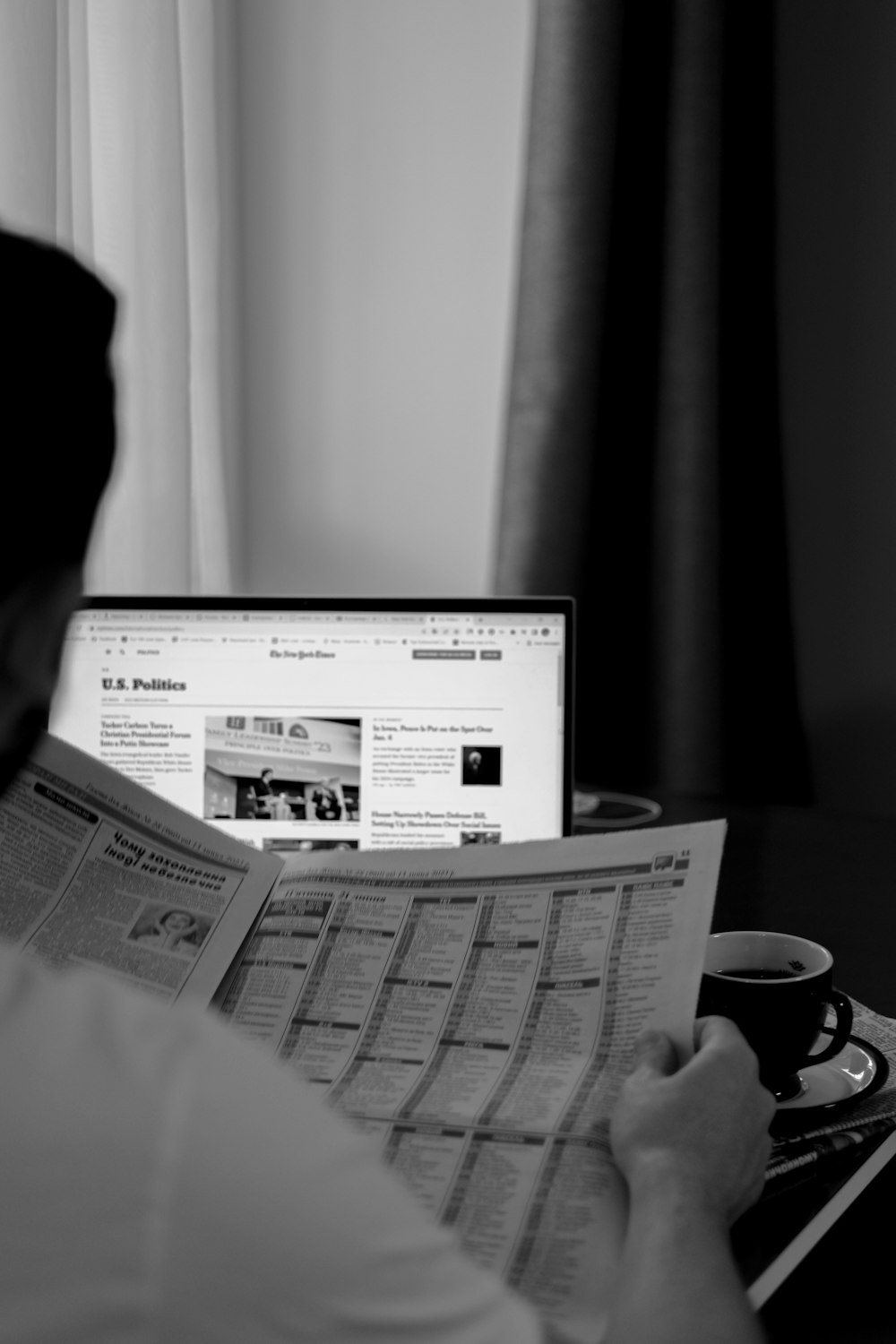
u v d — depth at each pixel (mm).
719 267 1917
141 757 1014
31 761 722
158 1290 299
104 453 368
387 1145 547
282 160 1977
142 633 1013
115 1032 345
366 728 1010
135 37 1465
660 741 1975
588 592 1914
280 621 1011
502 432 1940
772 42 2043
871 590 2154
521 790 1007
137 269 1495
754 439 2070
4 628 356
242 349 2016
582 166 1774
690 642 1939
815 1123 659
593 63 1756
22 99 1228
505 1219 508
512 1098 572
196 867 725
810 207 2117
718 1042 575
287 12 1939
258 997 652
